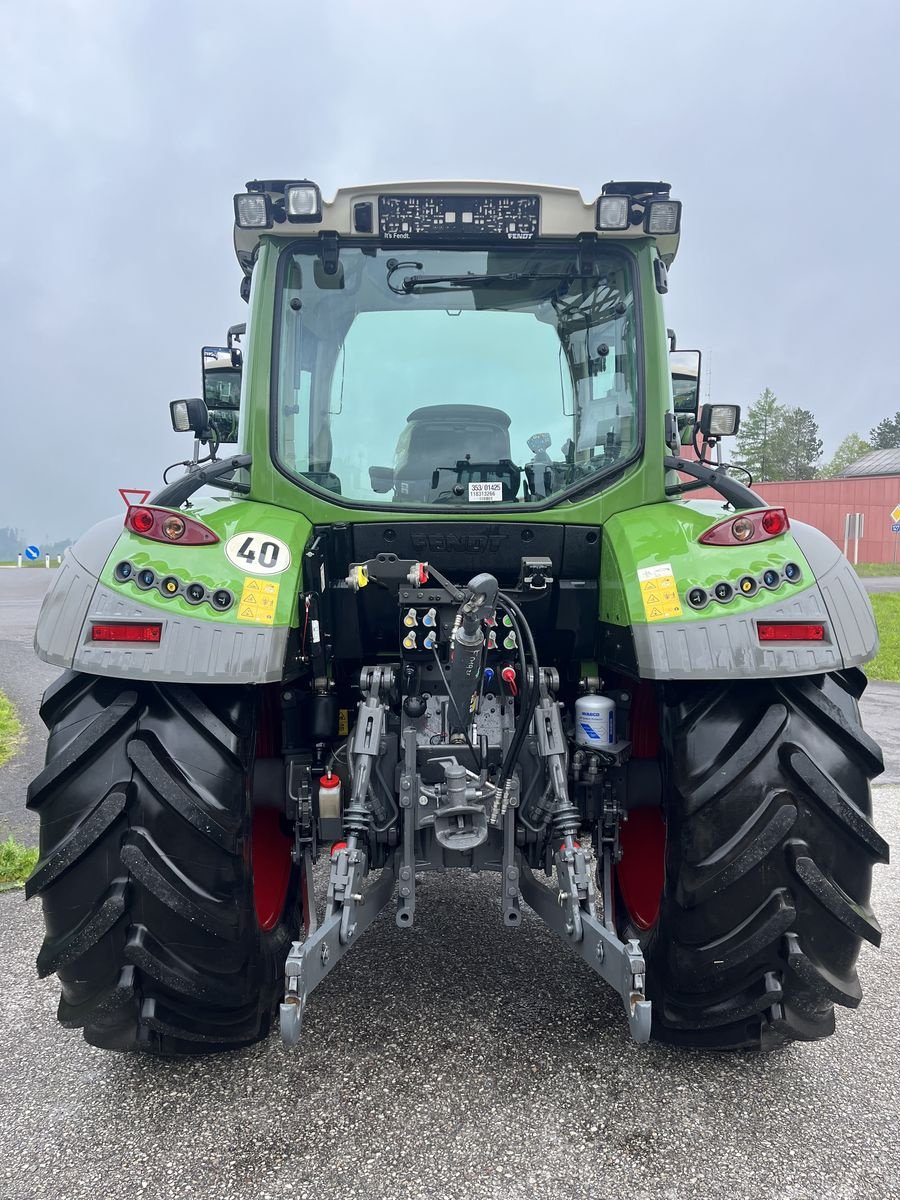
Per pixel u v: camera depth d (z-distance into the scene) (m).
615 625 2.55
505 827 2.37
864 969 3.04
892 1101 2.22
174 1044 2.21
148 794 2.03
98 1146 2.04
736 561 2.23
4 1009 2.71
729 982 2.11
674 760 2.19
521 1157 1.99
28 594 20.61
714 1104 2.20
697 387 3.38
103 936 2.02
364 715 2.40
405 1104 2.18
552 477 2.82
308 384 2.80
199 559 2.20
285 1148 2.02
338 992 2.78
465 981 2.86
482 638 2.40
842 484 39.41
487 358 2.83
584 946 2.19
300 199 2.65
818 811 2.07
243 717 2.19
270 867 2.81
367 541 2.75
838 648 2.14
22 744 6.56
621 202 2.66
